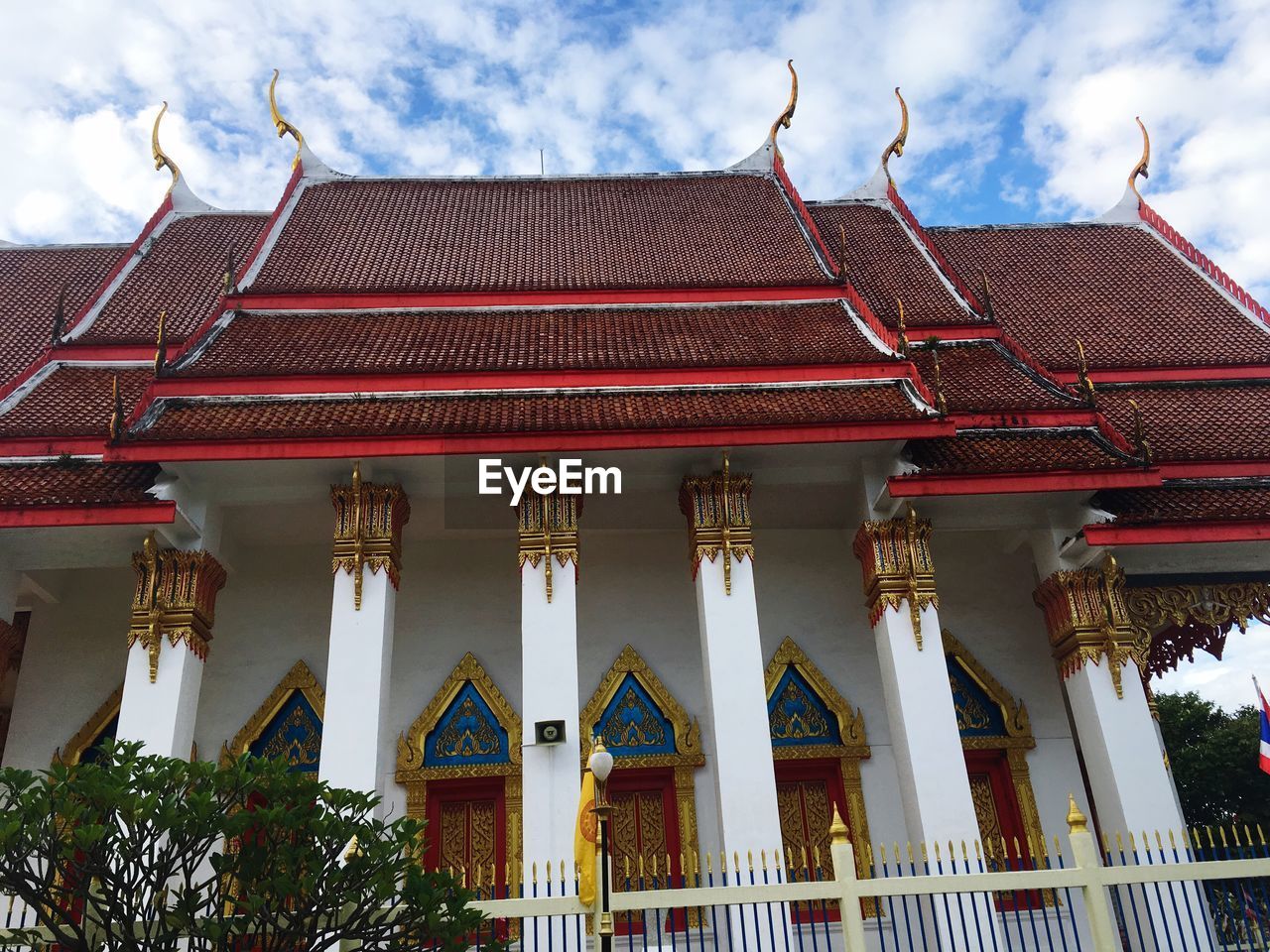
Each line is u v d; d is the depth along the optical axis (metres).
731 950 9.36
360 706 11.32
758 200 20.42
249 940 7.24
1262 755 13.54
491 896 12.54
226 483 12.55
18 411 13.51
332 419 12.34
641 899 8.26
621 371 13.24
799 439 12.15
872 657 14.66
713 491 12.62
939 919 10.41
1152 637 14.48
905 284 18.36
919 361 15.45
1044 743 14.30
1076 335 17.66
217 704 13.98
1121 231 21.75
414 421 12.20
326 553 14.96
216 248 19.25
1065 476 12.32
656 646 14.58
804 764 14.04
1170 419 15.12
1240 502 12.85
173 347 15.21
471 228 19.25
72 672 14.07
